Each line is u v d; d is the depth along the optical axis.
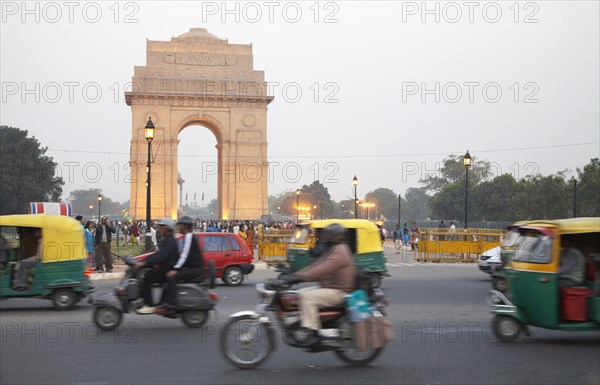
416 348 15.20
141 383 11.88
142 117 89.75
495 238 45.91
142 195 89.12
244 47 92.69
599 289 15.88
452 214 135.50
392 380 12.20
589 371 12.97
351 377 12.41
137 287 17.30
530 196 108.69
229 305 22.58
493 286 26.86
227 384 11.86
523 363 13.66
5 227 21.95
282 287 13.09
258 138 92.38
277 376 12.46
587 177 97.38
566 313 15.85
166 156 89.81
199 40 91.81
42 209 57.06
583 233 16.48
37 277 21.48
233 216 91.31
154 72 90.44
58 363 13.47
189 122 92.56
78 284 21.81
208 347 15.18
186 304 17.19
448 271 38.34
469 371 12.93
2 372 12.67
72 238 21.97
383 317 13.21
